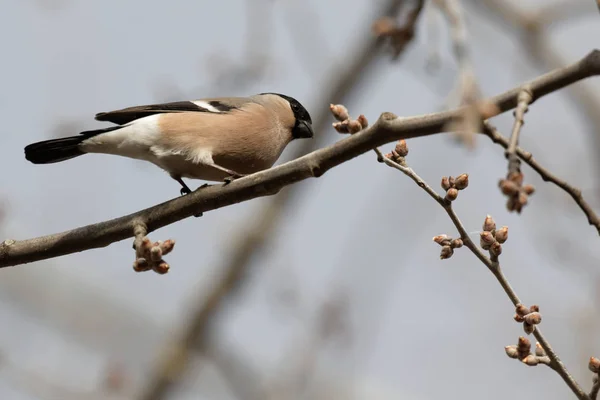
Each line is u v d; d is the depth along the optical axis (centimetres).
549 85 620
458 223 697
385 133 680
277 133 1036
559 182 631
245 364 1648
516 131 607
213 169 970
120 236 818
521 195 579
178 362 1619
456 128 646
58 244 830
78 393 1523
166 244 734
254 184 780
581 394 683
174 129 945
